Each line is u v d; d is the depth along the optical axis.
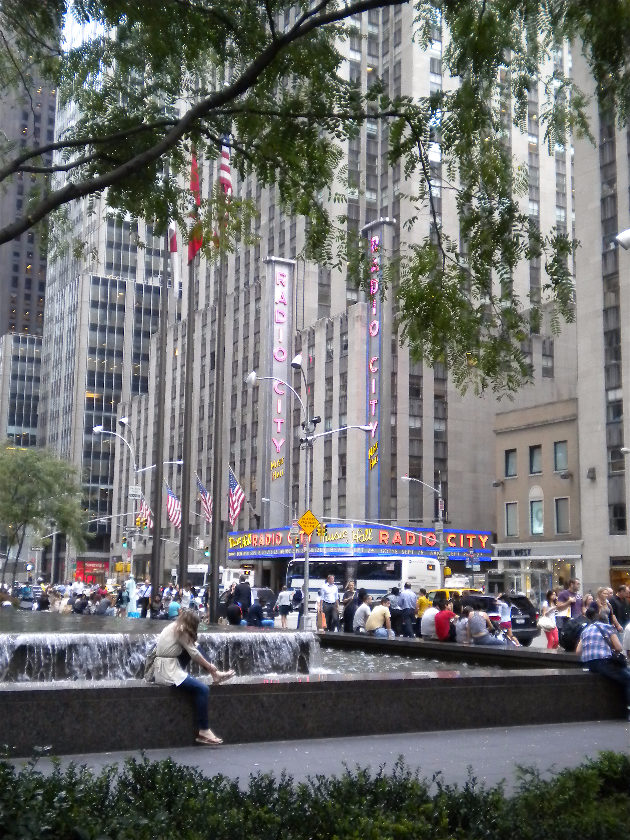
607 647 14.08
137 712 10.70
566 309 11.60
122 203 11.65
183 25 10.55
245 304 92.88
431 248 11.41
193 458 99.50
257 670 18.69
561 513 56.75
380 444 74.81
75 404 133.00
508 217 11.36
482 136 11.40
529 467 59.34
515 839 6.00
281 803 6.18
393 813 6.14
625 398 51.25
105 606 37.50
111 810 5.91
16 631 18.30
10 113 43.72
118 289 136.62
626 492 50.88
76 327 135.25
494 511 79.00
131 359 136.25
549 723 13.44
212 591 33.91
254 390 89.12
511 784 8.62
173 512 57.75
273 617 41.84
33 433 153.88
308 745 11.14
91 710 10.46
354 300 89.50
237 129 11.56
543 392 78.06
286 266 87.75
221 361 35.66
